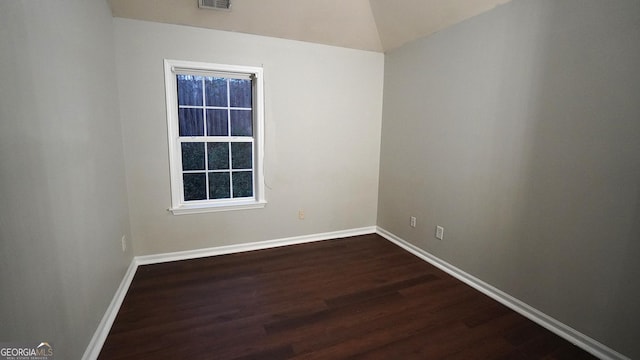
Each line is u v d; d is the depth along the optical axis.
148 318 1.99
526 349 1.75
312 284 2.49
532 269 2.04
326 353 1.70
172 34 2.64
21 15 1.11
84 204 1.63
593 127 1.68
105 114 2.11
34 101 1.18
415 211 3.16
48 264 1.23
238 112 3.08
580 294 1.78
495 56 2.22
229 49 2.84
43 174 1.22
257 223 3.23
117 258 2.21
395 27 3.00
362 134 3.60
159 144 2.74
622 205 1.58
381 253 3.19
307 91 3.23
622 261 1.59
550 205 1.91
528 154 2.03
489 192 2.33
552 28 1.84
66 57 1.49
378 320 2.01
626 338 1.60
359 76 3.46
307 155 3.35
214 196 3.12
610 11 1.57
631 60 1.51
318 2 2.74
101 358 1.62
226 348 1.72
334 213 3.61
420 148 3.04
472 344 1.79
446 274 2.71
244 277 2.60
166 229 2.87
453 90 2.61
